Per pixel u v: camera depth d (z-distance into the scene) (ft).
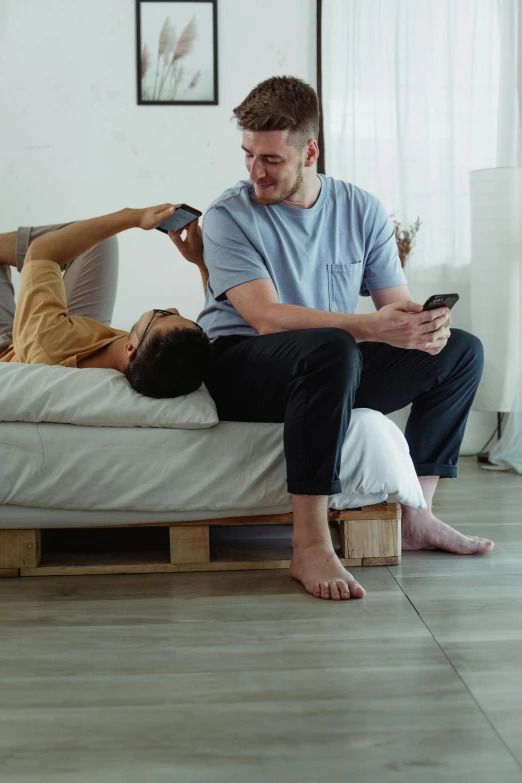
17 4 12.85
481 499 9.09
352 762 3.57
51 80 12.98
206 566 6.45
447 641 4.92
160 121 13.14
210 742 3.76
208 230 6.72
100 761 3.61
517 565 6.46
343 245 6.93
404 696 4.20
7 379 6.28
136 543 7.16
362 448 6.31
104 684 4.39
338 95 12.78
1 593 5.95
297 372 5.84
